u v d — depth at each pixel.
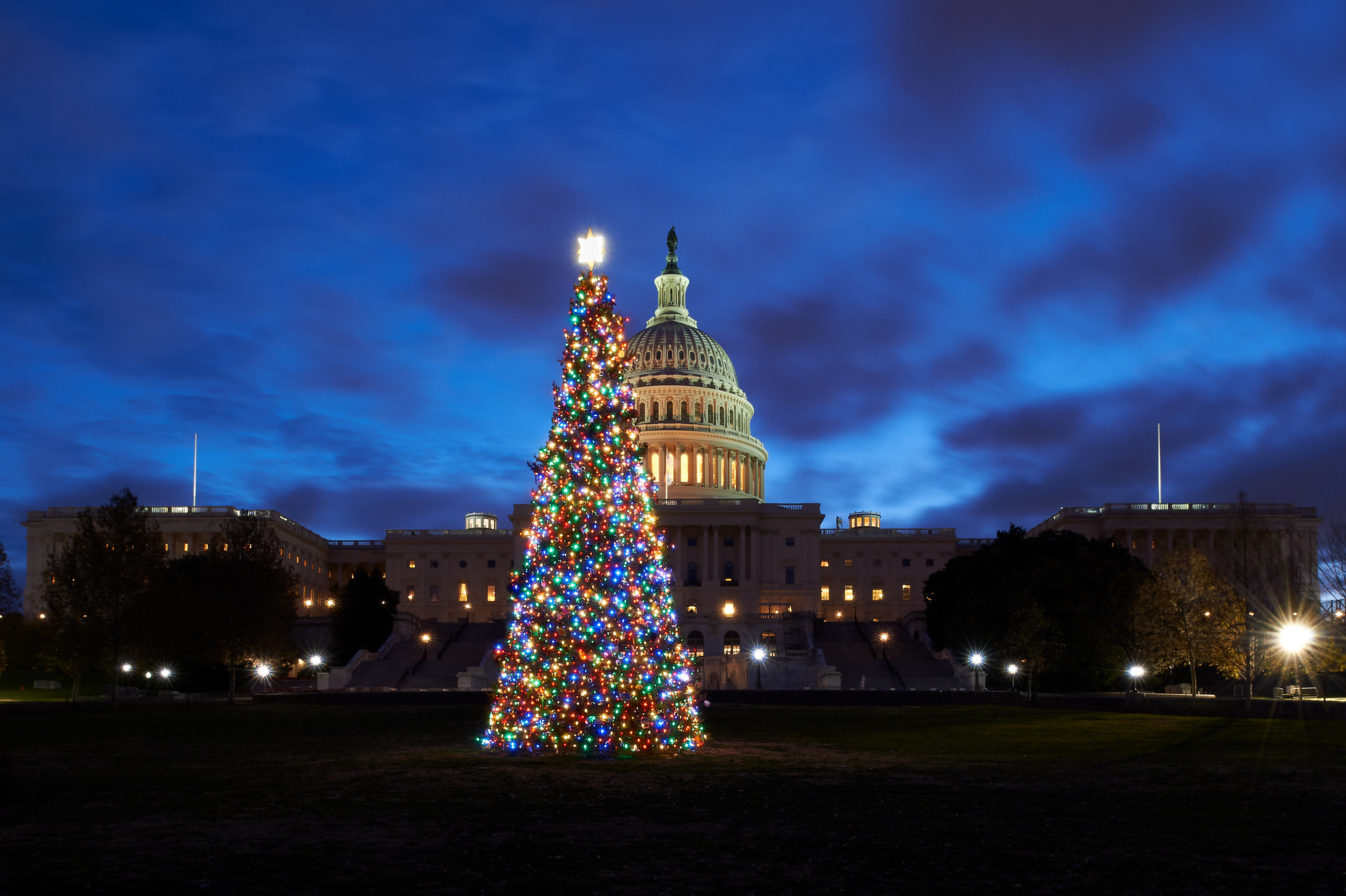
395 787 30.34
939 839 23.06
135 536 80.94
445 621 180.00
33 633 104.88
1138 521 166.12
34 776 34.00
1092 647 98.00
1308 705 62.59
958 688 111.19
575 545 38.69
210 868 20.14
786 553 171.62
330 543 193.38
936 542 179.75
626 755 38.22
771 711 73.25
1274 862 21.05
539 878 19.55
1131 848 22.20
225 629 86.25
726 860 21.00
